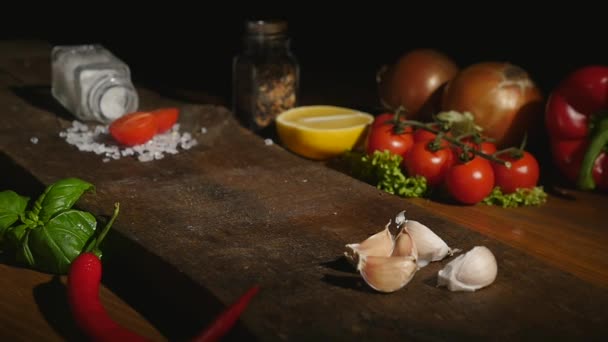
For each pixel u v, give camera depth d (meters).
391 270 0.69
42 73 1.20
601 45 1.42
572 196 0.93
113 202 0.83
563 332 0.66
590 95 0.92
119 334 0.66
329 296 0.69
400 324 0.67
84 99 1.01
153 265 0.75
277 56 1.04
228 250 0.75
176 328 0.71
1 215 0.77
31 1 1.74
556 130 0.94
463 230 0.78
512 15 1.54
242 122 1.06
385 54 1.42
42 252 0.75
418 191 0.90
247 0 1.72
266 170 0.90
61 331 0.70
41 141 0.96
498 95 0.95
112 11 1.75
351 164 0.94
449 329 0.66
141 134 0.94
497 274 0.72
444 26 1.59
